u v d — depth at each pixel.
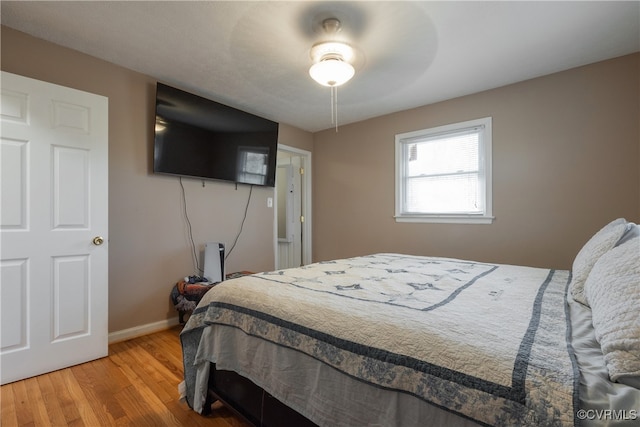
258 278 1.60
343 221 4.02
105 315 2.15
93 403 1.61
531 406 0.64
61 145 1.97
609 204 2.38
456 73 2.57
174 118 2.70
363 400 0.91
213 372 1.48
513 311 1.06
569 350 0.77
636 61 2.27
